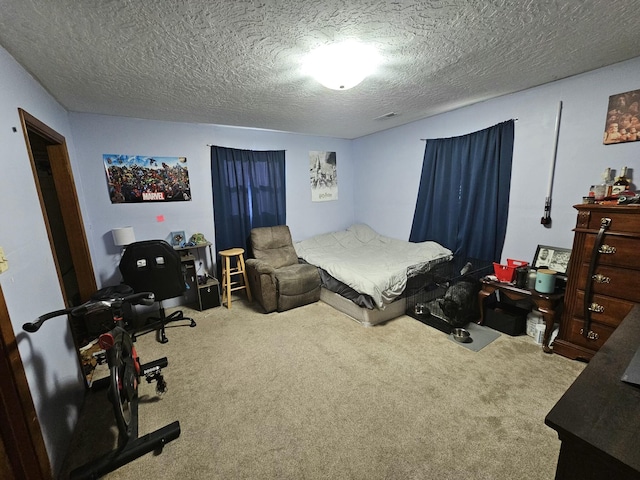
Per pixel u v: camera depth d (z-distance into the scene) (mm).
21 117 1590
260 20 1369
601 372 827
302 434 1532
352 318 2934
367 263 3184
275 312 3141
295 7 1278
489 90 2547
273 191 3965
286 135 4066
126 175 3018
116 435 1585
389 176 4164
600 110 2166
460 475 1283
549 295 2182
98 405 1809
